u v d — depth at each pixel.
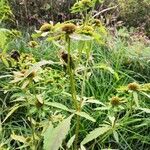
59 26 0.29
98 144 0.64
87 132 0.68
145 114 0.71
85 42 0.35
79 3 0.41
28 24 1.09
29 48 0.87
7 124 0.67
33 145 0.38
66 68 0.31
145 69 0.86
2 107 0.70
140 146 0.67
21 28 1.08
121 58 0.85
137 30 1.07
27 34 1.00
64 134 0.27
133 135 0.68
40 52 0.87
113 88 0.76
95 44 0.88
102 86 0.77
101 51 0.87
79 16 1.11
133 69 0.86
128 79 0.81
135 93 0.38
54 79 0.54
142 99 0.74
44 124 0.38
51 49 0.88
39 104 0.36
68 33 0.29
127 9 1.15
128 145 0.64
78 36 0.29
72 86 0.31
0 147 0.44
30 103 0.37
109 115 0.41
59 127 0.27
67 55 0.31
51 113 0.44
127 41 0.98
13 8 1.14
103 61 0.83
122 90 0.39
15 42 0.88
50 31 0.31
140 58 0.87
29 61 0.47
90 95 0.75
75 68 0.33
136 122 0.70
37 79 0.34
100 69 0.80
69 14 1.14
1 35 0.42
